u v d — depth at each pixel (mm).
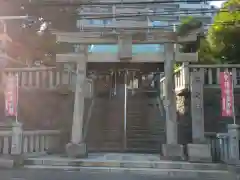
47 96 16172
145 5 30328
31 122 15859
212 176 10219
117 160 11383
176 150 11742
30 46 17797
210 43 15750
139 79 24656
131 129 15453
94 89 20953
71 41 12445
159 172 10484
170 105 12250
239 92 14625
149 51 13180
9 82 12141
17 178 9289
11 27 17281
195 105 12180
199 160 11344
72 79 15766
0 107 15438
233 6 13539
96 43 12523
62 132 14617
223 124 14773
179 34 12266
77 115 12531
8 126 13203
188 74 14375
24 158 11430
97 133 15367
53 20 18266
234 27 14500
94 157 12188
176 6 31125
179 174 10398
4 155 11242
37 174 9945
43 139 13125
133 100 18609
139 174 10312
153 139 14719
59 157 12039
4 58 15680
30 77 15531
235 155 10742
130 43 12391
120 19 27141
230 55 15469
